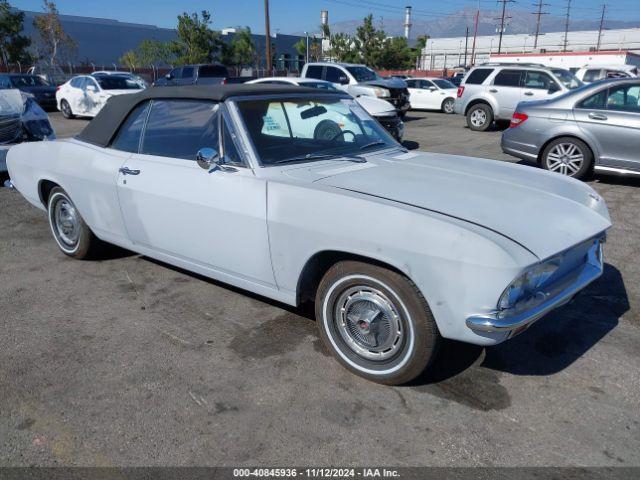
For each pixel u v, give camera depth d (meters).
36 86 20.48
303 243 2.99
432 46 76.19
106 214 4.23
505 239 2.50
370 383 2.98
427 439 2.54
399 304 2.74
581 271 3.04
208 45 38.72
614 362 3.17
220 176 3.38
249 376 3.05
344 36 48.28
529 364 3.16
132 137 4.07
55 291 4.21
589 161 7.45
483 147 11.23
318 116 3.86
